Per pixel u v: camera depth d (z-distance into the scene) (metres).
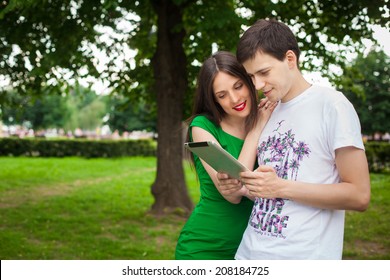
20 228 7.55
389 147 16.44
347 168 1.86
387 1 6.06
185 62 8.76
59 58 7.32
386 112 24.92
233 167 2.01
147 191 12.13
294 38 2.04
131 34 9.02
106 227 7.77
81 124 48.31
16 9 7.24
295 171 1.98
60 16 7.52
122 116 37.75
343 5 6.88
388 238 7.44
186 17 8.87
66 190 12.03
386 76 24.81
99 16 7.27
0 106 10.12
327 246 1.96
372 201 10.26
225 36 6.89
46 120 41.59
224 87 2.26
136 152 25.38
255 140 2.29
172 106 8.66
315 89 2.02
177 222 8.18
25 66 8.91
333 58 9.12
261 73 1.97
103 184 13.37
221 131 2.43
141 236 7.24
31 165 18.38
